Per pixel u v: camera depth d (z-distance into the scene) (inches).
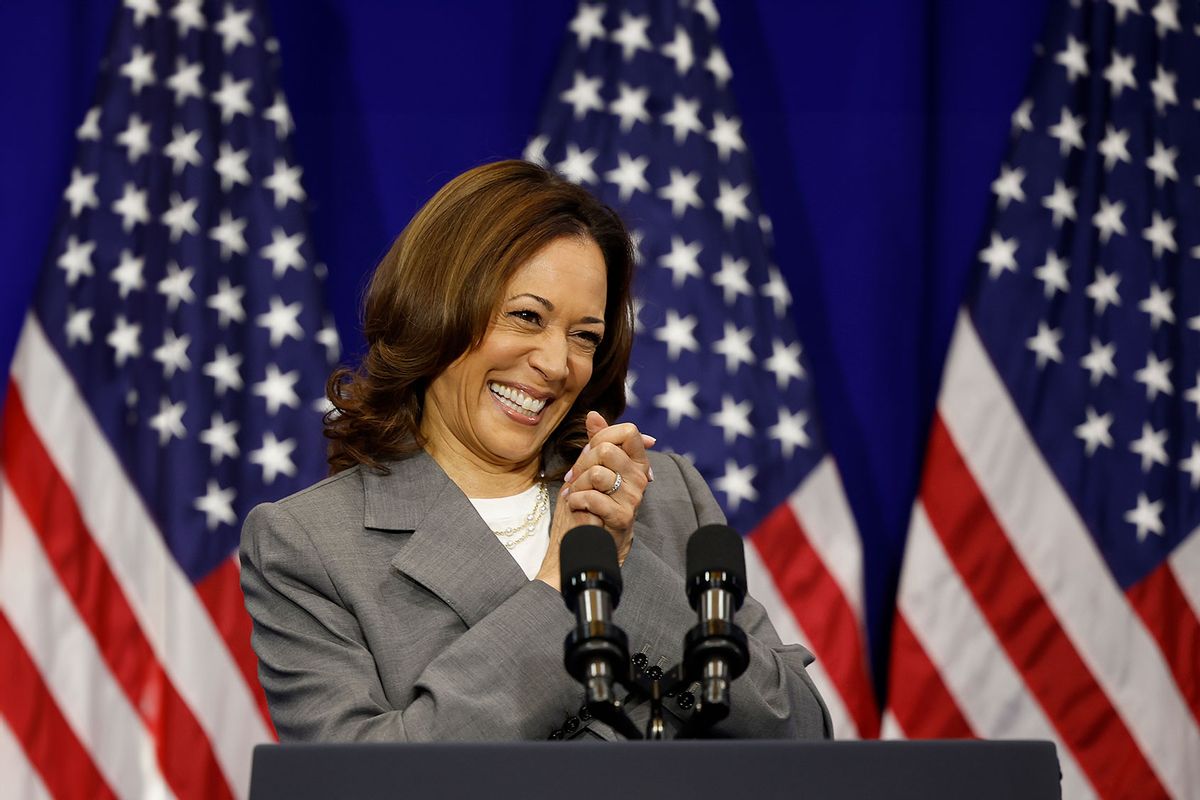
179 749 539.5
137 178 567.5
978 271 586.9
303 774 189.8
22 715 530.0
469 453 319.0
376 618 288.8
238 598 553.0
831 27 613.9
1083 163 597.6
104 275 559.2
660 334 573.3
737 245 584.4
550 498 321.7
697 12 603.8
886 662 583.5
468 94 605.0
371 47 603.8
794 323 588.7
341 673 282.2
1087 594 567.2
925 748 192.1
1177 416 582.2
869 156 605.9
